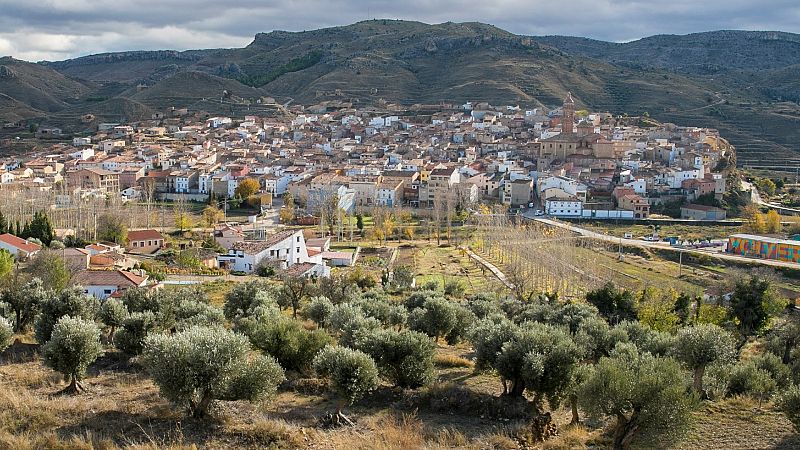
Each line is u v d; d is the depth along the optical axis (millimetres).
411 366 52469
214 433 41625
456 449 41094
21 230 148000
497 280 141500
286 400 50531
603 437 42531
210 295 104312
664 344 61500
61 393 49656
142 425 42312
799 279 150000
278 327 57375
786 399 43031
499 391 53969
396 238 193000
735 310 97562
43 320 63688
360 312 72250
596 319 72312
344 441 41250
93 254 130750
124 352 61719
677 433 39281
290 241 145250
